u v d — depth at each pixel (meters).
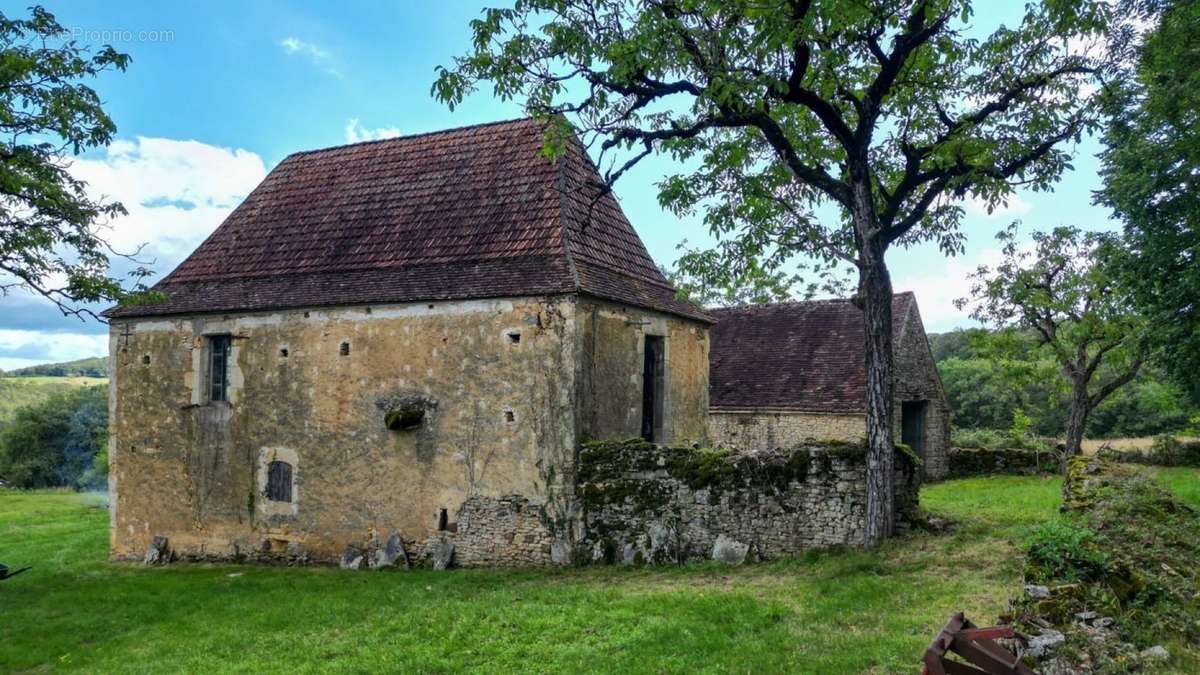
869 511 10.65
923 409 22.77
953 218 12.09
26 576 14.23
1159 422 36.59
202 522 14.84
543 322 12.60
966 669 4.87
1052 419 38.78
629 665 7.06
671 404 15.22
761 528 11.35
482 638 8.29
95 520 23.39
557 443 12.40
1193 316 14.40
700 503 11.72
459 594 10.59
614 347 13.45
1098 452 22.39
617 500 12.12
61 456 45.22
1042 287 22.19
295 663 8.02
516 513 12.58
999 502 15.18
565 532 12.28
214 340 15.23
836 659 6.51
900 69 11.22
